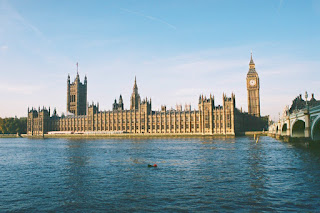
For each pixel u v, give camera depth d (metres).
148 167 64.12
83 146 135.75
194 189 42.84
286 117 130.50
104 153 97.00
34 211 34.41
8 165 71.44
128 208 34.72
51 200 38.66
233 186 44.22
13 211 34.47
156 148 115.44
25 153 104.38
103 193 41.59
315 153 82.31
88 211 34.00
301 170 56.25
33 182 49.94
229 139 176.38
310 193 39.53
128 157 83.62
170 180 49.41
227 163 67.44
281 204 35.16
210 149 104.19
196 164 67.00
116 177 52.91
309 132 90.62
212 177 51.22
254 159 73.56
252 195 39.16
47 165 70.12
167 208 34.44
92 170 61.09
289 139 125.69
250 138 185.75
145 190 42.78
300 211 32.72
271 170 57.06
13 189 45.00
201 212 32.91
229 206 34.75
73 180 50.94
